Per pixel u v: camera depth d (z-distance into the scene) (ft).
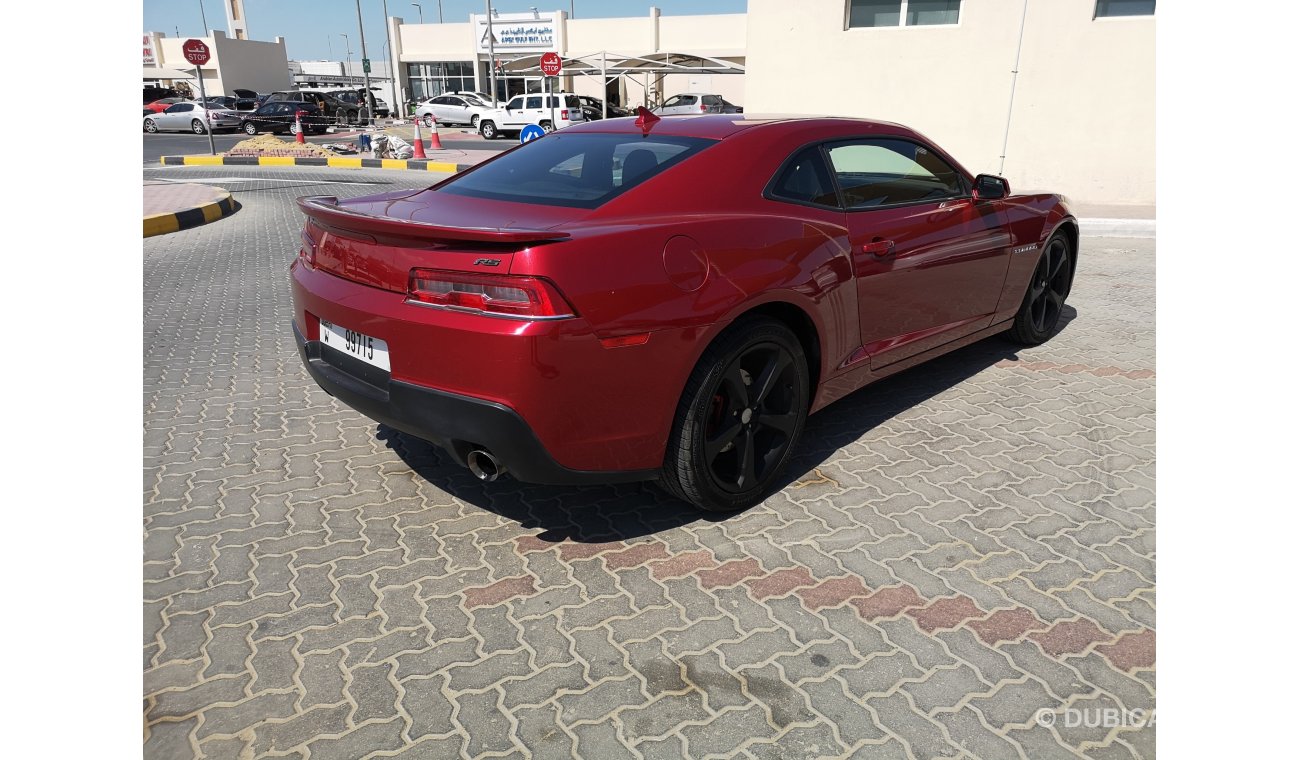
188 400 13.37
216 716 6.45
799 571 8.42
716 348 8.56
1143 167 34.40
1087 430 12.05
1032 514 9.57
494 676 6.90
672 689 6.73
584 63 94.63
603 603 7.89
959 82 35.68
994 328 14.24
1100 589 8.07
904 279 11.27
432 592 8.09
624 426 8.00
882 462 10.97
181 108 98.84
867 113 37.42
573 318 7.33
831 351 10.19
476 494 10.12
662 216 8.66
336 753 6.09
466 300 7.40
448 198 9.65
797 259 9.32
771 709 6.50
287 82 170.40
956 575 8.33
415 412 7.93
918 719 6.40
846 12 36.63
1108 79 33.73
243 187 46.16
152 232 30.25
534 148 11.00
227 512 9.66
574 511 9.69
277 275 23.40
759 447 9.92
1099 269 24.40
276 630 7.50
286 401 13.37
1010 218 13.55
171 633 7.44
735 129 10.16
